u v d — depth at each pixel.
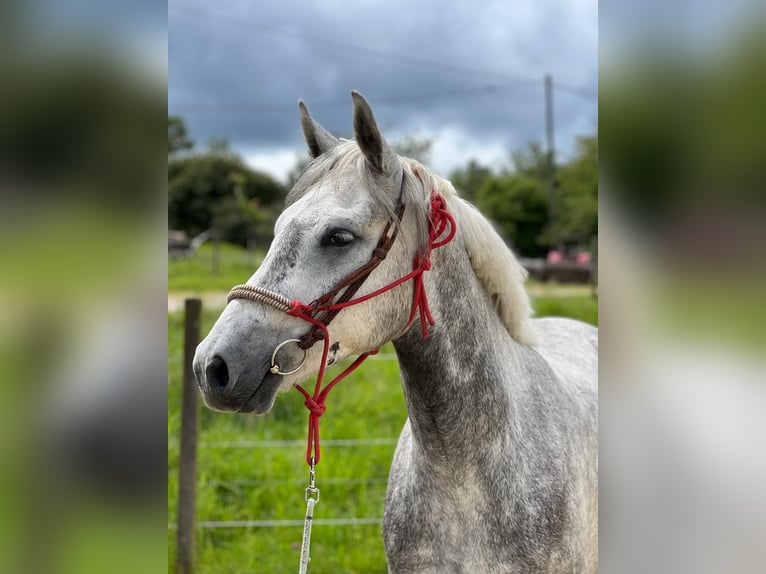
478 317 1.82
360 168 1.64
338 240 1.58
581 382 2.28
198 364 1.51
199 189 29.91
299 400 5.05
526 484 1.79
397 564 1.88
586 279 15.57
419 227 1.67
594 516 2.02
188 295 10.70
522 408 1.87
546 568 1.79
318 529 3.63
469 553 1.77
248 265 17.95
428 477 1.82
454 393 1.75
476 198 28.91
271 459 4.29
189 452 3.37
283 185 30.84
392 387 5.46
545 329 2.75
